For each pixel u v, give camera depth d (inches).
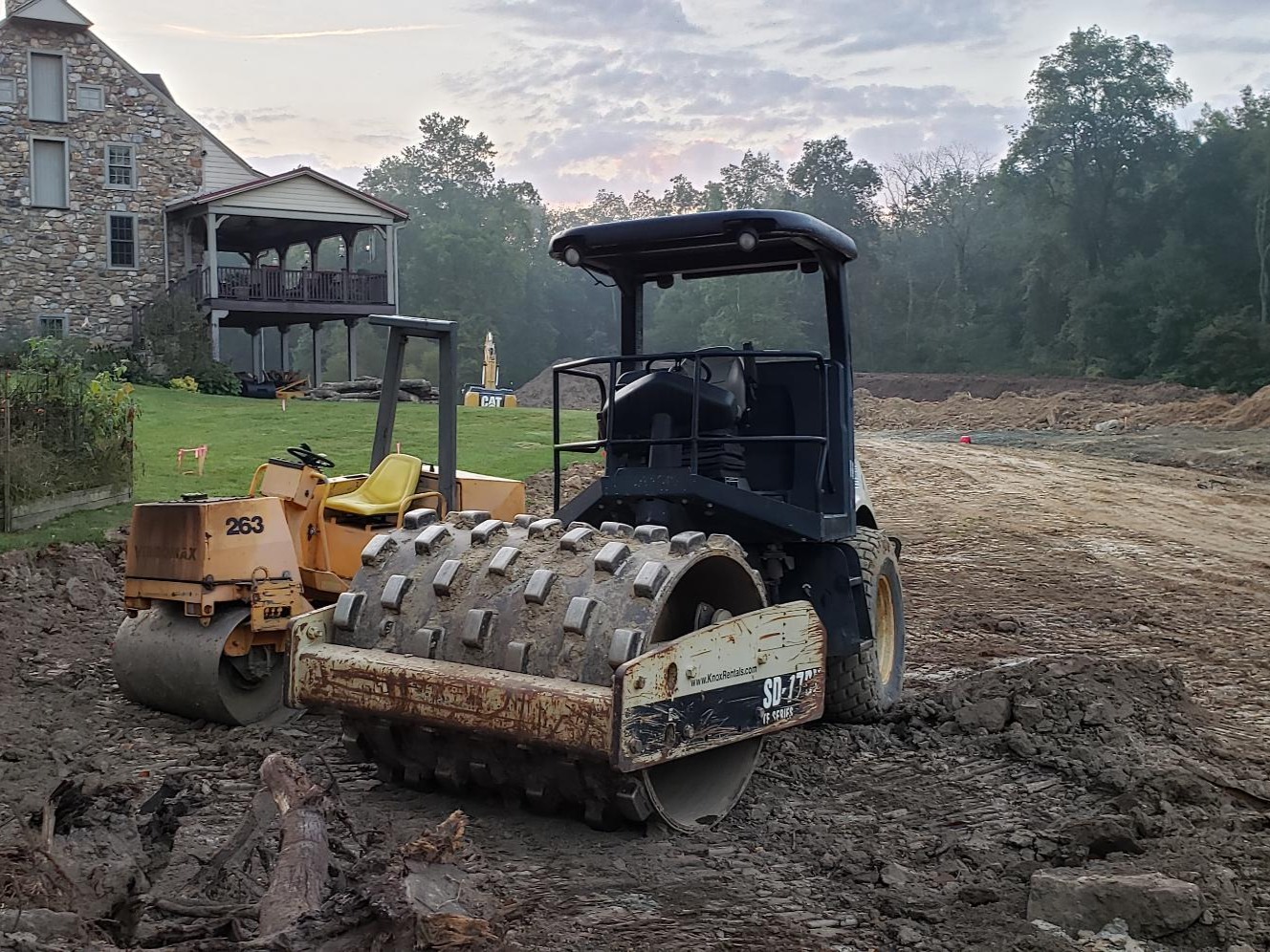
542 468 767.1
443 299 3791.8
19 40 1264.8
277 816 169.8
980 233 3732.8
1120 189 3036.4
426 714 201.9
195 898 162.7
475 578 214.2
